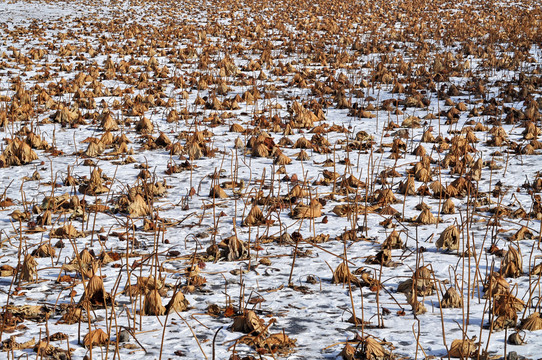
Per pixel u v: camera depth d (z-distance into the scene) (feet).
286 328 16.99
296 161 37.42
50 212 27.07
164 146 41.47
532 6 122.83
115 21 112.47
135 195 29.07
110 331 16.80
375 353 15.06
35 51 79.71
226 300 18.63
